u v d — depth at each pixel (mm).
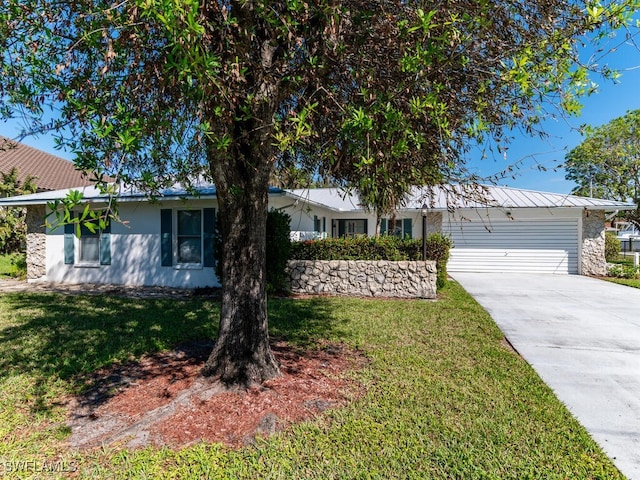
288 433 2863
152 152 2600
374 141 2482
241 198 3670
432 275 8883
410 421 3055
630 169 22531
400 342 5195
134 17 2156
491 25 2594
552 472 2445
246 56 2658
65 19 2758
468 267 15250
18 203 10805
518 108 3113
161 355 4633
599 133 23156
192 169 4258
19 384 3748
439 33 2518
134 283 10836
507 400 3443
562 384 3914
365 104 2684
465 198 3691
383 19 2770
